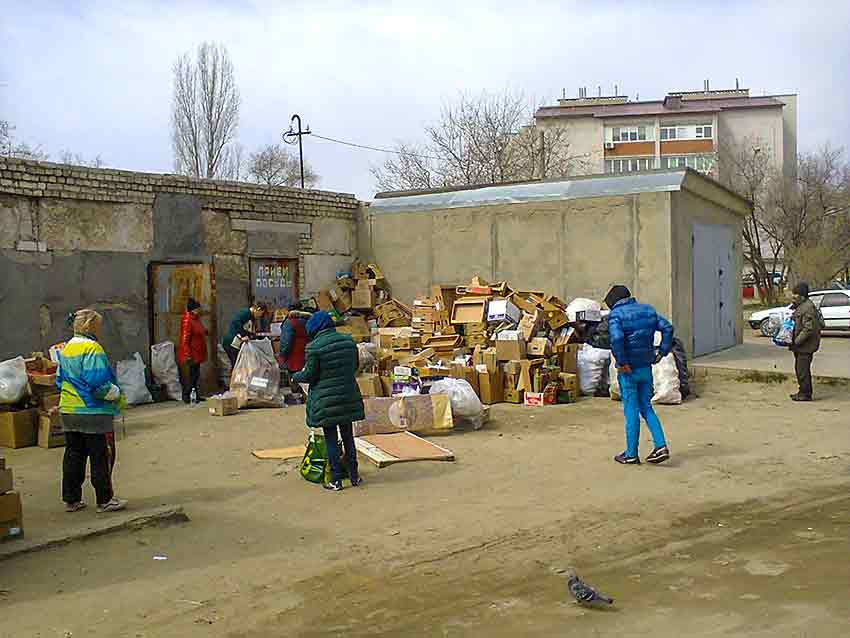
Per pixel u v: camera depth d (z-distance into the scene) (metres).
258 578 5.96
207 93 37.25
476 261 18.11
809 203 45.41
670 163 62.06
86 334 7.63
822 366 15.80
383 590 5.71
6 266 13.20
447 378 12.02
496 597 5.54
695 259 17.47
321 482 8.66
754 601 5.28
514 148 37.41
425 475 8.90
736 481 8.54
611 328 9.21
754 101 62.88
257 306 15.32
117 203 14.74
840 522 7.08
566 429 11.47
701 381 15.40
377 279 19.11
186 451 10.44
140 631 5.06
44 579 5.93
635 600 5.40
